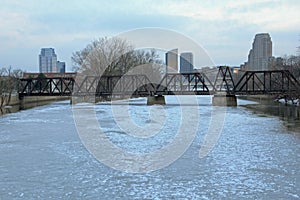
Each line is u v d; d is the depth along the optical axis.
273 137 26.14
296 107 55.41
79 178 15.34
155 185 14.36
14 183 14.61
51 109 57.41
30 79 72.69
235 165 17.50
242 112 47.38
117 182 14.76
